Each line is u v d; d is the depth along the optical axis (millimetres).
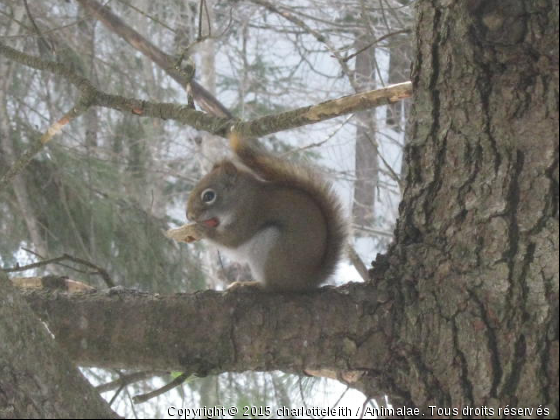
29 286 4840
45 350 3576
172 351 4164
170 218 13781
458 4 3938
